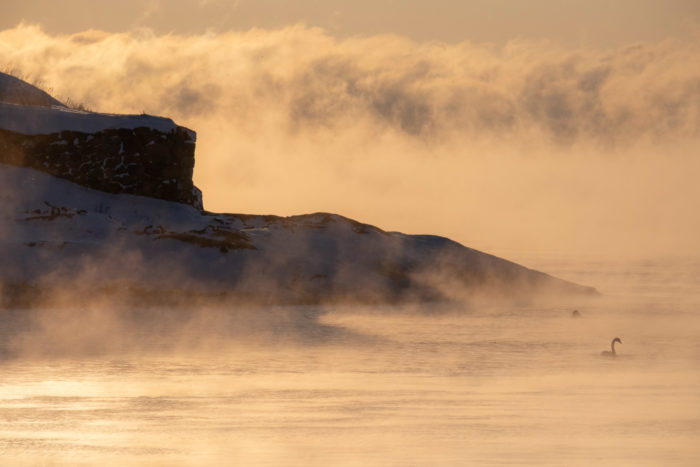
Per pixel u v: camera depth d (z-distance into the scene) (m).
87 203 152.75
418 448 52.47
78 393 70.69
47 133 155.38
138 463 49.16
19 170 154.00
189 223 154.25
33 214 147.25
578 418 61.19
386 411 64.12
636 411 63.56
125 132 157.38
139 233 147.75
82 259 138.50
